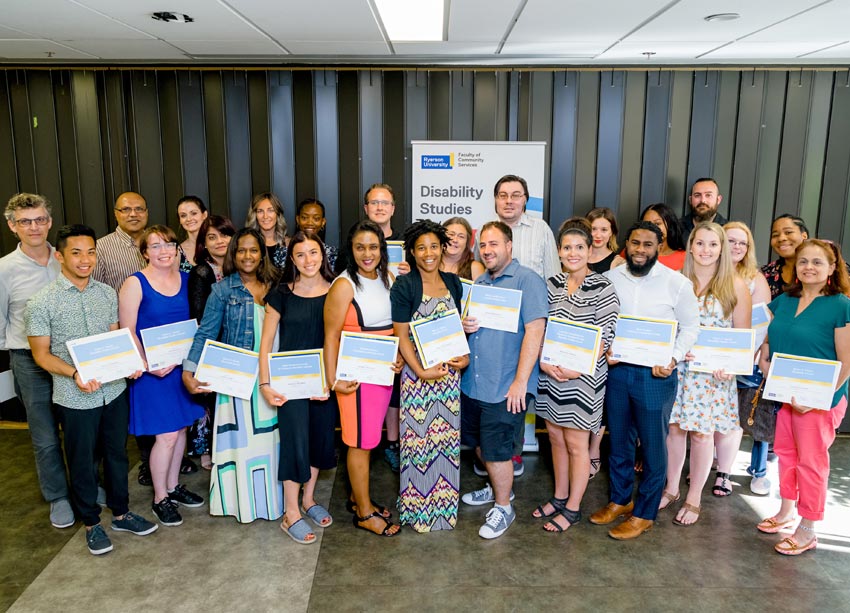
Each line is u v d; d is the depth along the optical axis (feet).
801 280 8.91
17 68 14.52
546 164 14.80
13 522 10.05
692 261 9.80
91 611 7.82
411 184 14.79
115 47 12.87
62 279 8.64
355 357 8.89
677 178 14.85
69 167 14.90
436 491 9.58
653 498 9.42
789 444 9.36
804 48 12.90
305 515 10.18
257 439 9.68
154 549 9.21
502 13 10.32
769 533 9.70
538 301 9.09
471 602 7.97
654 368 8.91
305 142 14.74
